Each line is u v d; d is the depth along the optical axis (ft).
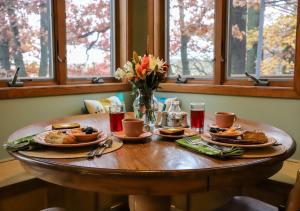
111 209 7.99
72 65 9.98
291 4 8.45
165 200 4.85
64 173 3.46
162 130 4.72
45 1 9.05
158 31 11.15
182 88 10.56
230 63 9.87
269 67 9.05
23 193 6.45
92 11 10.44
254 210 4.65
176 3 10.93
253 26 9.27
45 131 4.90
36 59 8.98
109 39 11.13
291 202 3.34
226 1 9.71
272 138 4.35
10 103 7.93
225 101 9.62
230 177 3.44
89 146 4.08
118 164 3.43
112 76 11.28
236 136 4.21
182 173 3.23
